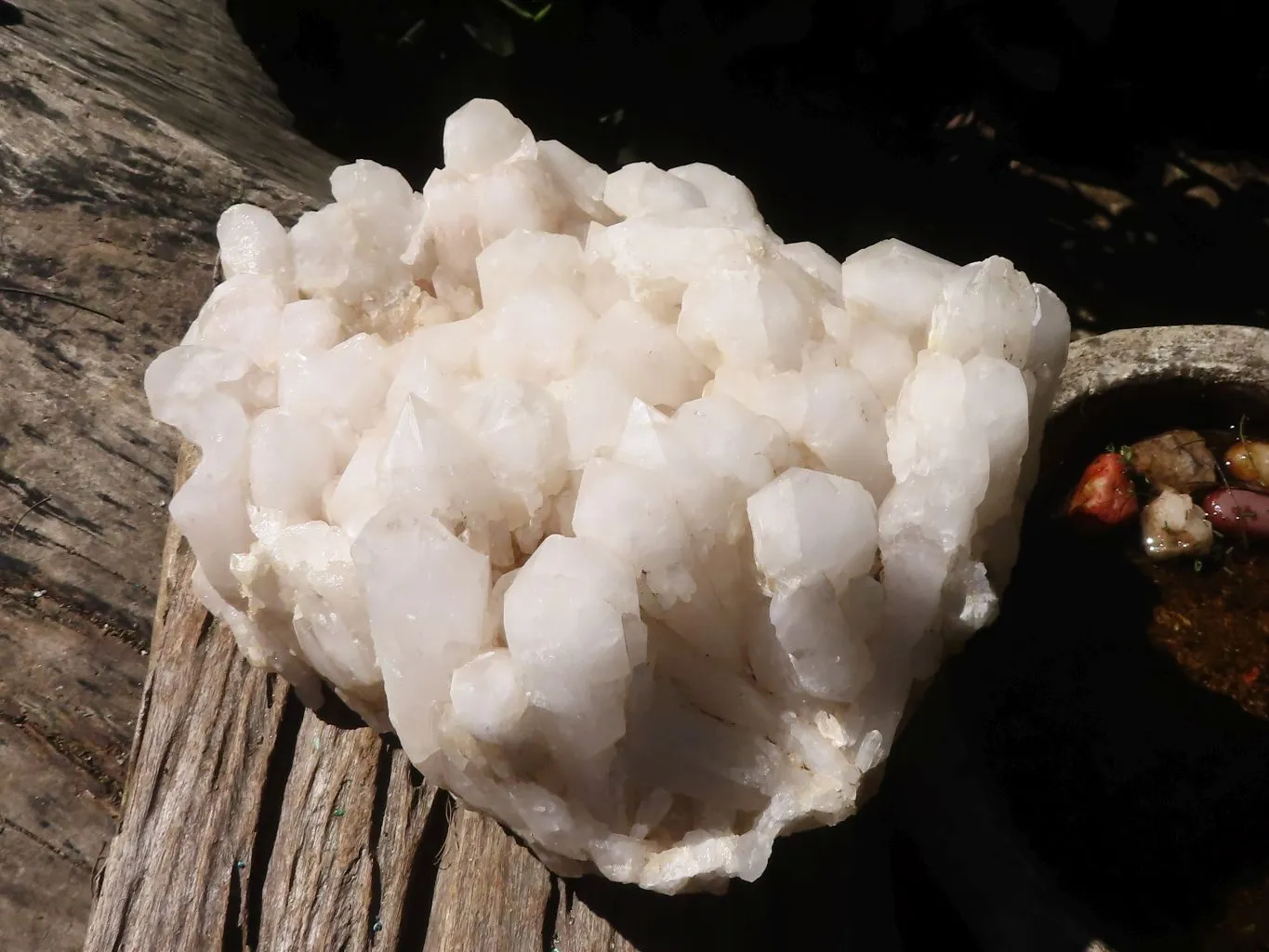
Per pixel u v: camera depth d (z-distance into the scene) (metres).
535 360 0.38
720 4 0.71
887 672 0.35
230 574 0.40
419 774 0.44
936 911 0.41
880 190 0.81
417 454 0.34
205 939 0.43
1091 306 0.78
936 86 0.80
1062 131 0.82
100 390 0.55
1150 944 0.39
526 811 0.34
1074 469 0.47
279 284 0.43
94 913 0.44
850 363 0.38
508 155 0.43
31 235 0.58
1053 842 0.41
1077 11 0.73
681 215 0.40
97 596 0.52
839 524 0.33
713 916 0.41
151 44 0.68
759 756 0.35
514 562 0.36
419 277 0.44
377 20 0.72
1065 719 0.44
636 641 0.32
